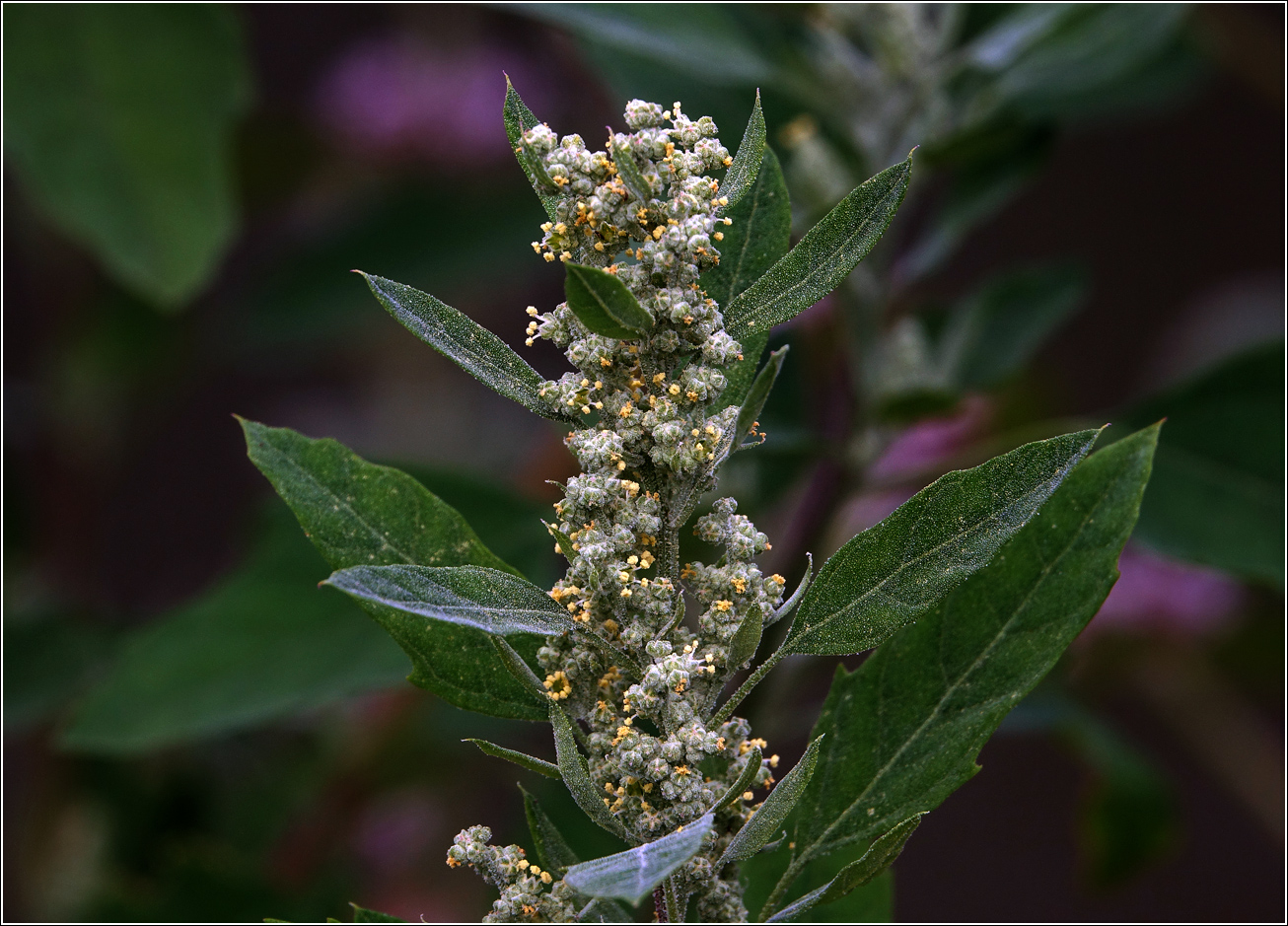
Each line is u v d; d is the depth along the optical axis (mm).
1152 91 464
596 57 417
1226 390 377
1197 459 376
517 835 394
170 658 369
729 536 301
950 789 308
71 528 567
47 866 529
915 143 409
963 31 437
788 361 414
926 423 426
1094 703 556
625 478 302
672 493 300
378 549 306
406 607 292
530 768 297
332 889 495
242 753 583
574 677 302
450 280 587
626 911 307
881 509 505
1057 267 433
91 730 364
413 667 307
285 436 305
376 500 306
